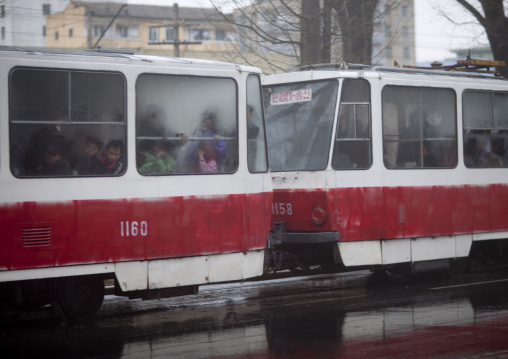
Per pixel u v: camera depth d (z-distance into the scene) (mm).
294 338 8117
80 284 9242
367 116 11734
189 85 9703
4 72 8344
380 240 11781
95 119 8953
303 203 11594
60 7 64312
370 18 18531
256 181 10297
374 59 21078
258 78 10414
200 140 9773
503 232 13477
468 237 12961
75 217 8734
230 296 11453
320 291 11875
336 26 18234
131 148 9195
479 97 13344
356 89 11680
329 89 11641
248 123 10250
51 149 8641
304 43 17484
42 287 9016
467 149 13055
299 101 11945
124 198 9102
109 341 8070
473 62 14422
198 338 8188
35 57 8547
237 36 18500
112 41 63375
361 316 9383
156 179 9359
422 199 12273
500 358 7168
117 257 9016
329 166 11359
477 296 10969
